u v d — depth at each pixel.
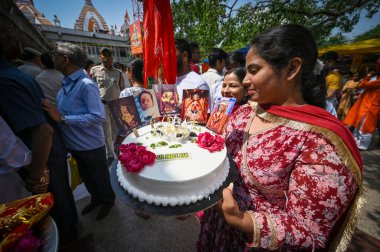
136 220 2.55
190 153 1.08
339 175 0.71
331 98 4.19
